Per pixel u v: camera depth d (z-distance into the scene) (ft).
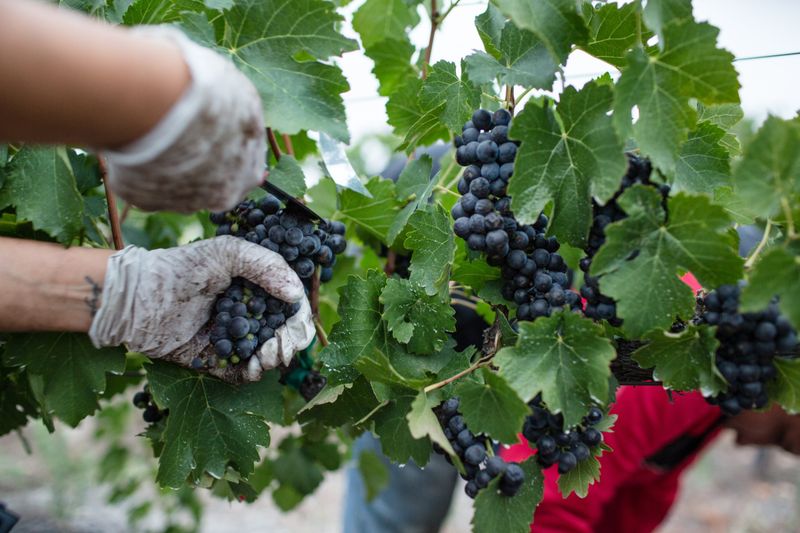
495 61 2.40
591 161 2.15
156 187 1.88
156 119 1.77
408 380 2.29
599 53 2.46
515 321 2.41
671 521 10.32
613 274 2.08
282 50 2.39
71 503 6.96
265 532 8.15
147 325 2.28
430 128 2.74
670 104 2.14
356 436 3.07
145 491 7.55
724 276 2.07
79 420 2.41
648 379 2.40
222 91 1.82
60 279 2.26
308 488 3.78
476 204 2.25
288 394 3.15
